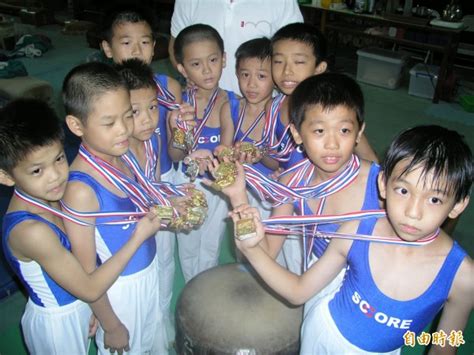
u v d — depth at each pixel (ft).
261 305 5.11
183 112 5.73
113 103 4.00
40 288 4.32
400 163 3.29
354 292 3.91
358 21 17.79
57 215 4.14
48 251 3.91
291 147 5.69
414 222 3.20
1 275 7.49
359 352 4.02
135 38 5.96
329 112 3.98
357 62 19.29
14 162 3.66
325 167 4.16
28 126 3.62
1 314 7.02
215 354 4.64
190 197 4.94
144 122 4.75
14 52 19.86
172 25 8.86
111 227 4.58
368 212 3.84
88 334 4.93
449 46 14.92
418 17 15.55
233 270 5.70
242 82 6.21
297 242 5.74
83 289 4.15
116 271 4.30
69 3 26.76
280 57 5.68
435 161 3.12
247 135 6.47
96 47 21.27
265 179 4.38
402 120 14.55
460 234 9.13
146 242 4.94
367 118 14.64
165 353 6.10
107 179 4.34
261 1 8.09
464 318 3.76
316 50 5.68
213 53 6.17
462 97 15.55
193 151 5.77
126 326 4.96
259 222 3.84
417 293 3.65
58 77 17.72
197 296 5.24
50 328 4.46
